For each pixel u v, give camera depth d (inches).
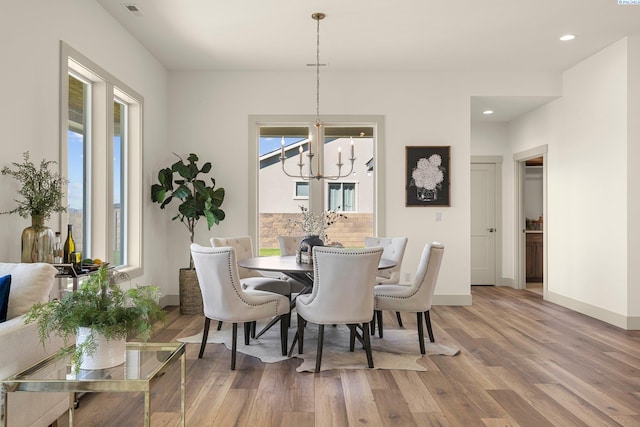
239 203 222.7
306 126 226.4
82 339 70.9
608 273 191.0
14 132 108.8
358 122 223.5
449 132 224.4
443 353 144.5
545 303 232.8
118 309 71.1
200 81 222.2
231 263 127.6
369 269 125.3
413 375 125.2
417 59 206.4
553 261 235.8
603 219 194.5
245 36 179.3
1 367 71.4
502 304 229.3
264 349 148.8
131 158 187.0
